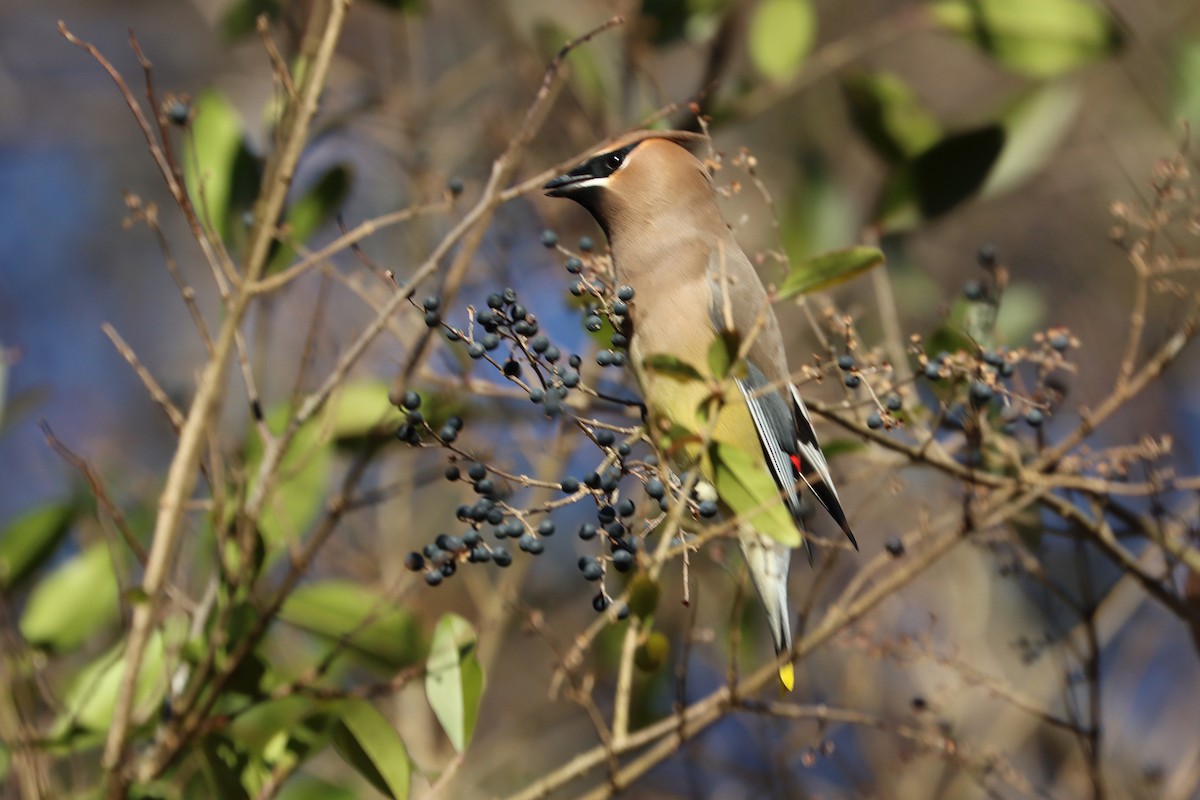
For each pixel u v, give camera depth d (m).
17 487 15.28
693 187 8.44
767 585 7.77
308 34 8.24
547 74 7.82
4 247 17.23
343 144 11.88
